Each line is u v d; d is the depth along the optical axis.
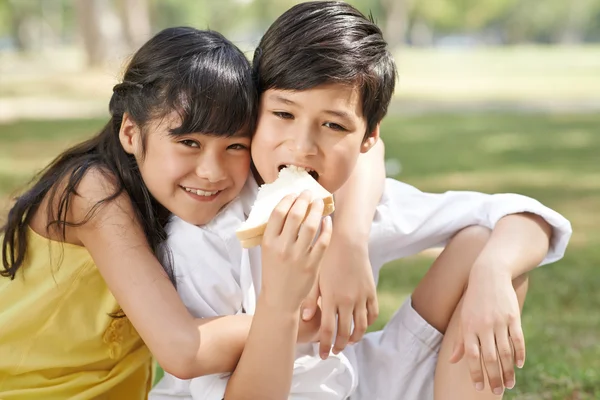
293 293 1.70
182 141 1.81
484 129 13.48
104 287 2.00
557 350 3.18
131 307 1.80
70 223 1.90
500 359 1.83
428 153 10.28
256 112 1.85
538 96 20.06
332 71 1.74
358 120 1.82
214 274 1.89
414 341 2.09
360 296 1.94
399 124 14.30
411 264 4.76
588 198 7.19
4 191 6.88
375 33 1.88
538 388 2.79
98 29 24.88
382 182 2.13
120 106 1.94
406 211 2.16
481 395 1.95
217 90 1.77
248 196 2.00
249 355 1.75
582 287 4.20
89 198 1.88
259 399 1.77
